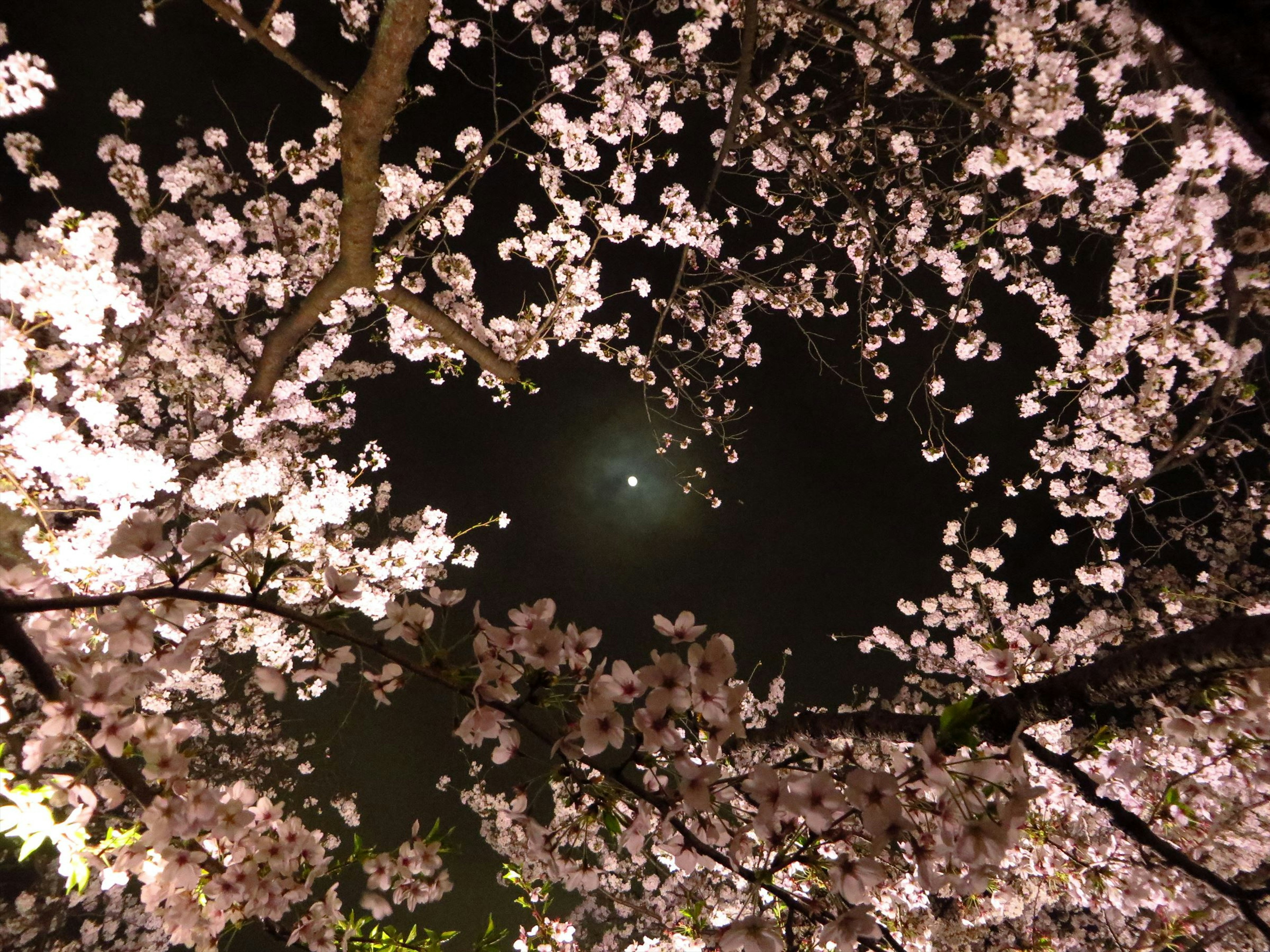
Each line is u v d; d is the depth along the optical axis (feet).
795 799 6.28
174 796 8.33
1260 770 13.74
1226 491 26.61
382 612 23.45
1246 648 8.39
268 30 16.39
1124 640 28.73
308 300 21.54
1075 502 27.99
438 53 23.84
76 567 17.17
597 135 23.30
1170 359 19.62
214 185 23.02
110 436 18.29
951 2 23.41
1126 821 9.75
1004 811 5.86
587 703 6.85
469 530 23.89
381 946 10.18
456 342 23.58
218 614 19.88
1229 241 17.87
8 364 15.48
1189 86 15.20
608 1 25.39
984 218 24.64
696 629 7.77
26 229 25.73
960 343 26.73
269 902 9.36
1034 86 11.84
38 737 7.84
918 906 16.98
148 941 35.09
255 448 23.09
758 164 27.91
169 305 22.11
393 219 23.63
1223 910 16.61
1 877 31.37
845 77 27.27
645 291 27.12
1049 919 24.62
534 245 24.11
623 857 29.76
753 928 6.63
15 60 15.58
